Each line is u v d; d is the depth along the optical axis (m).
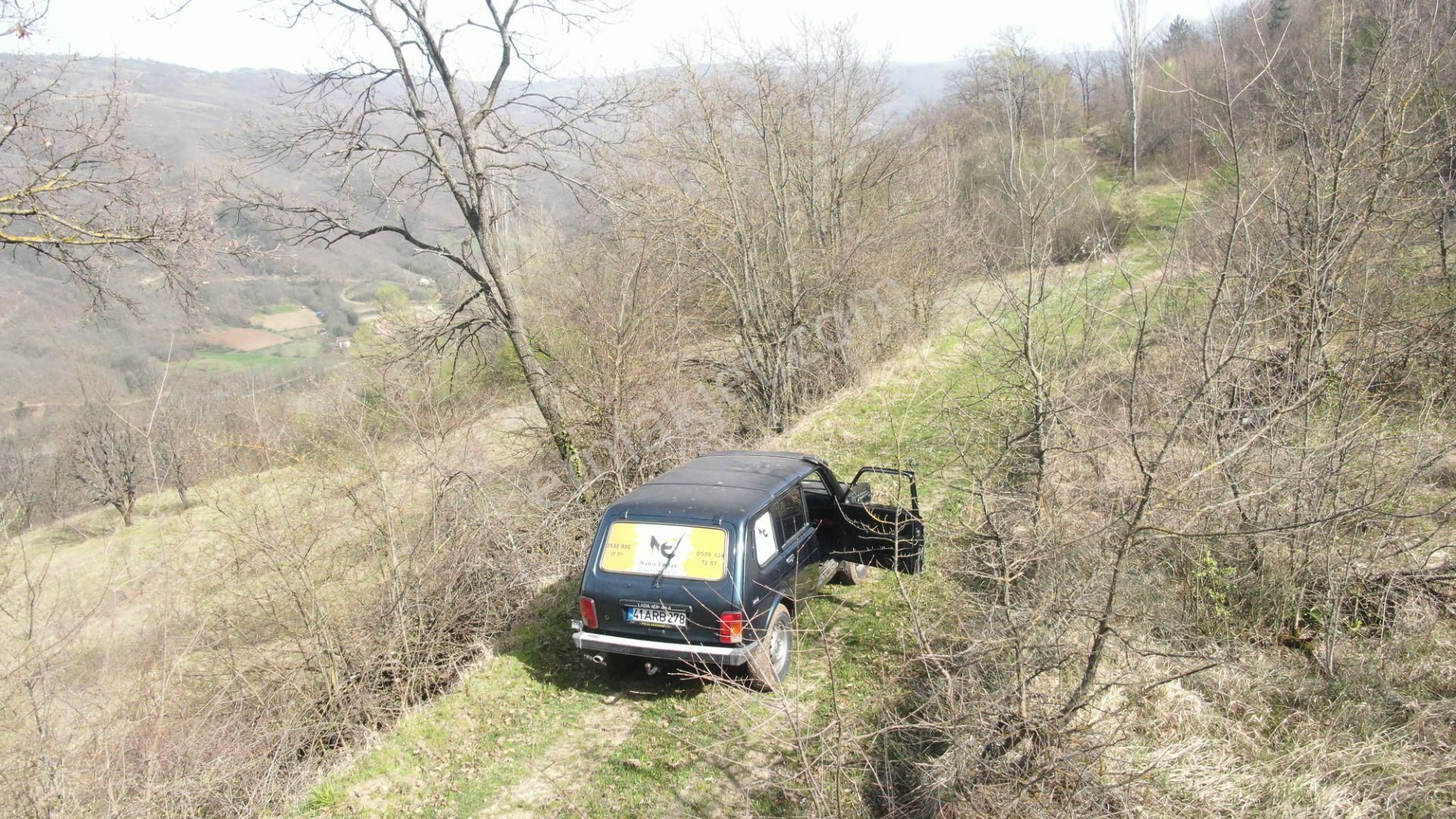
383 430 11.70
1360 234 7.38
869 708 6.93
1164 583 7.36
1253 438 5.12
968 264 21.45
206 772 7.43
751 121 18.86
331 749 8.77
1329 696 6.38
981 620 6.39
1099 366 7.71
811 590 8.23
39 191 9.23
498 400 18.53
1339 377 7.48
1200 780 5.39
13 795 6.46
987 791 5.14
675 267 16.22
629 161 17.88
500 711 7.65
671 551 7.04
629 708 7.48
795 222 21.12
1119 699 6.04
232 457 11.41
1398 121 7.34
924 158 25.36
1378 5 7.74
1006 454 6.48
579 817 6.13
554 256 18.98
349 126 13.59
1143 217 20.91
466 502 10.39
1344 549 7.10
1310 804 5.22
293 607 9.58
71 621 8.20
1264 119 8.36
